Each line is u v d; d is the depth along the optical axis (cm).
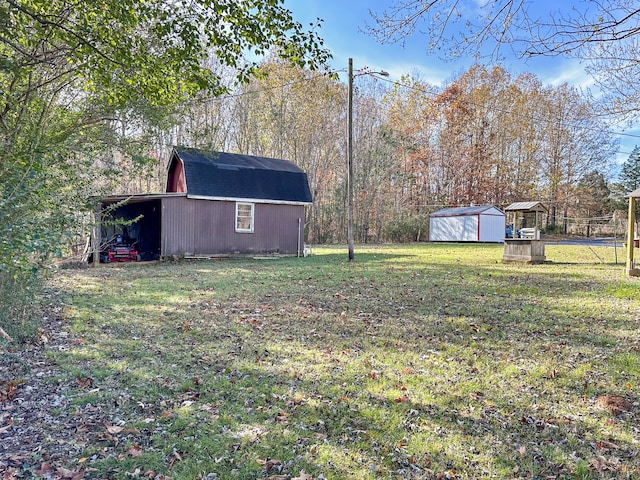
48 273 512
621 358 405
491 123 3219
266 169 1652
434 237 2983
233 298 716
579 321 551
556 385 346
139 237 1777
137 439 258
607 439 262
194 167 1487
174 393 327
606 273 1030
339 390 333
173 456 239
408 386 342
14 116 596
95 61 520
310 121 2697
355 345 454
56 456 238
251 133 2652
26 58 501
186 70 581
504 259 1360
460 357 415
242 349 439
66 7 496
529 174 3331
